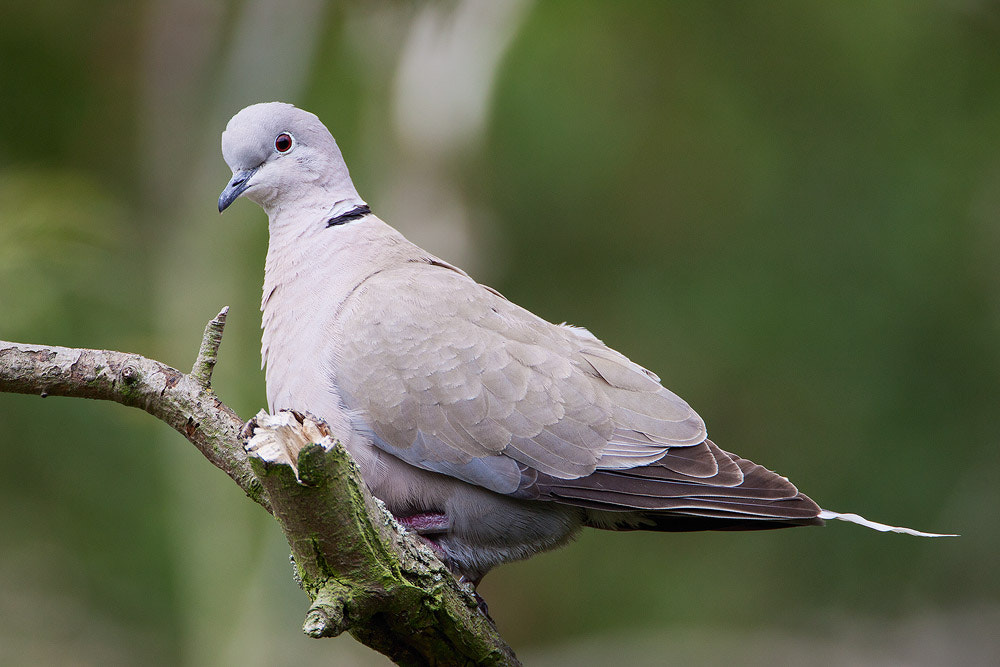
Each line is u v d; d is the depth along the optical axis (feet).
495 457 21.16
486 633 18.70
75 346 37.55
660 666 40.98
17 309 35.70
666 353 43.75
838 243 44.45
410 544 17.66
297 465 15.80
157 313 40.86
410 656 18.78
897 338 43.60
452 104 40.45
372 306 21.90
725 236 44.75
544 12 42.06
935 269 43.80
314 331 22.30
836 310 43.96
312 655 38.34
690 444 21.45
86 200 39.11
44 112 47.32
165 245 44.68
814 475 43.39
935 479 42.91
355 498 16.48
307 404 21.85
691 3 44.62
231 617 37.93
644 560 43.70
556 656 41.11
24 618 38.81
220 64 49.21
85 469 40.09
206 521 38.45
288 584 37.93
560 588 43.42
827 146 45.27
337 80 43.91
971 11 44.96
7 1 47.19
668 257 44.68
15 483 40.06
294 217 24.47
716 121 44.62
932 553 42.75
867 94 45.55
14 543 39.58
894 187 44.55
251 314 40.42
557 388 21.35
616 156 43.06
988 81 45.09
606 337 43.96
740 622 42.50
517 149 41.91
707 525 22.30
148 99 49.65
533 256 43.91
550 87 41.83
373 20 43.60
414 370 21.30
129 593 39.86
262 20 45.62
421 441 21.25
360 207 24.66
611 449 21.21
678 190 44.60
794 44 45.32
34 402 39.93
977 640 41.34
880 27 45.03
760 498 20.53
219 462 18.84
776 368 43.83
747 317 43.80
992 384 43.14
